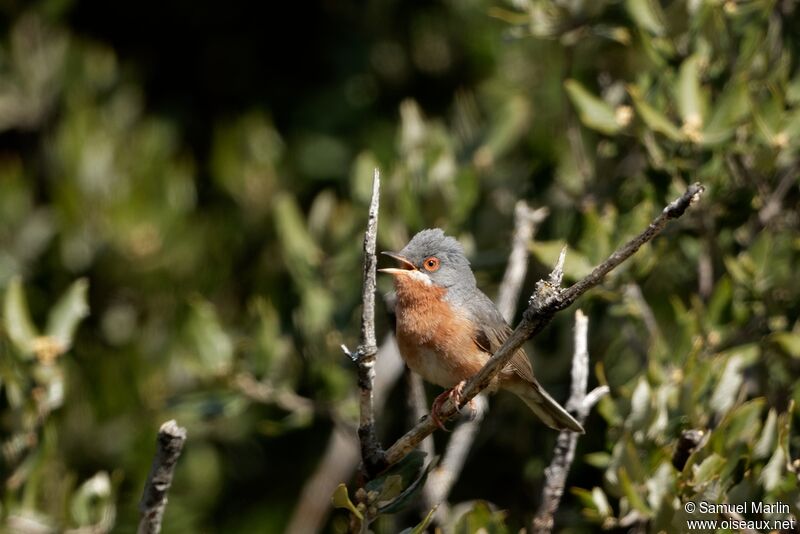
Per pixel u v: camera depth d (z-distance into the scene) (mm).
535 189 12258
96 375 13430
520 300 12344
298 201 14867
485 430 12109
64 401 12945
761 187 10555
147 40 16453
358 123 15281
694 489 8375
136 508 12469
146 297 14016
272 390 11727
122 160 14453
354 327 12047
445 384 10000
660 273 11703
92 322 13805
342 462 13141
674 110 10555
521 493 11922
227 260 14312
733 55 10555
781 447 8523
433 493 9875
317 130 15359
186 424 12992
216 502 13406
